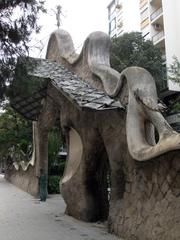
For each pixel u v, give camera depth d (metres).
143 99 8.14
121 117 9.16
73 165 12.23
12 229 10.12
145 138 8.37
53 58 14.83
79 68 12.22
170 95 25.58
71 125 12.23
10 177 31.59
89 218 10.82
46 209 14.20
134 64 24.77
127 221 8.50
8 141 29.00
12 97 8.67
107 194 11.16
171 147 6.69
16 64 8.16
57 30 14.61
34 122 19.52
